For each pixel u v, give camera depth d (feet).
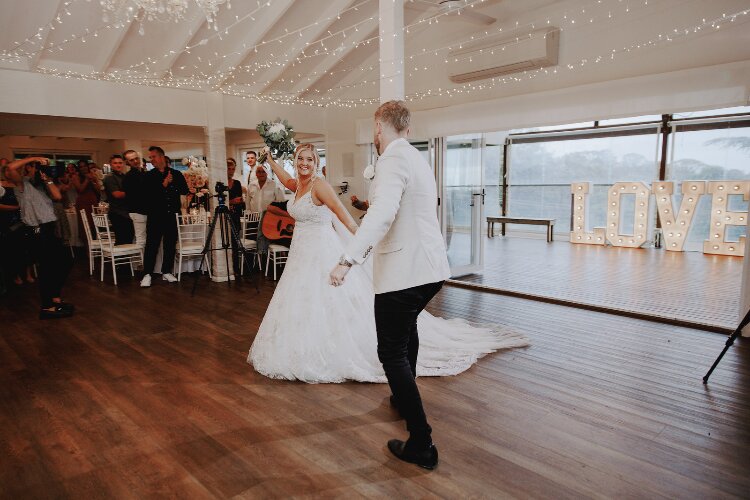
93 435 8.14
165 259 20.17
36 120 27.43
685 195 26.45
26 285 20.10
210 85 20.43
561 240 32.58
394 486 6.64
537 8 16.24
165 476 6.97
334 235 11.06
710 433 7.89
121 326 14.17
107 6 14.06
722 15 12.74
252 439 7.95
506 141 35.68
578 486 6.57
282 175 12.34
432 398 9.27
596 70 15.21
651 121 28.81
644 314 14.32
